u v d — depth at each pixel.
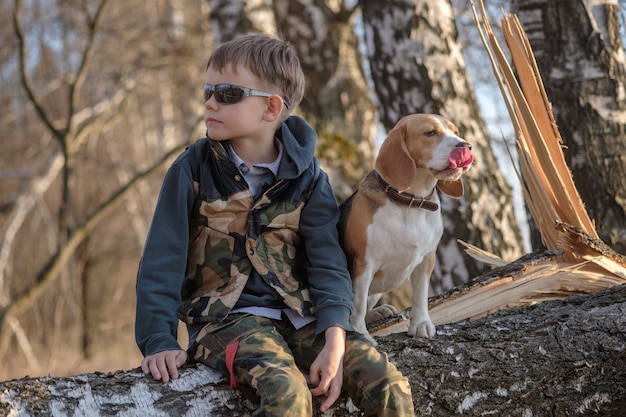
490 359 2.84
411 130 2.85
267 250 2.70
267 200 2.69
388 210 2.84
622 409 2.90
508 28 3.72
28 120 15.82
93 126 11.52
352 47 6.78
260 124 2.71
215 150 2.65
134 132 16.81
